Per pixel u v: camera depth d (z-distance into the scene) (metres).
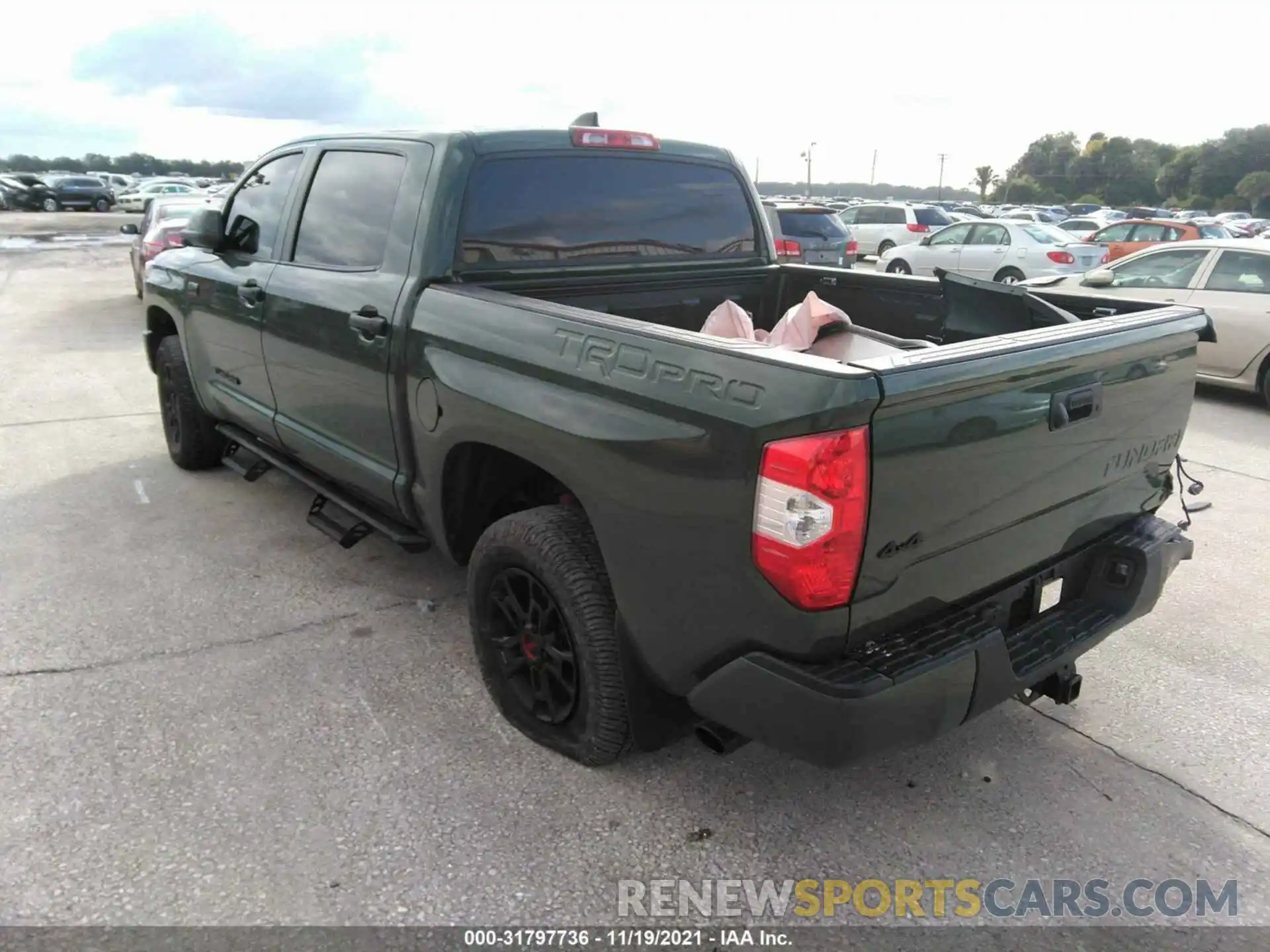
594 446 2.42
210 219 4.34
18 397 7.56
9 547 4.49
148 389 7.90
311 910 2.33
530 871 2.48
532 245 3.40
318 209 3.83
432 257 3.17
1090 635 2.69
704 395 2.17
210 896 2.36
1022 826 2.71
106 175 54.31
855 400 1.92
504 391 2.71
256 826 2.61
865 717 2.07
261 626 3.76
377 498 3.60
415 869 2.47
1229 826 2.72
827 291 4.19
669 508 2.27
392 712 3.18
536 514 2.82
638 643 2.49
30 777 2.79
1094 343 2.46
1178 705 3.35
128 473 5.62
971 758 3.02
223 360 4.61
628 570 2.44
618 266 3.68
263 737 3.02
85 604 3.91
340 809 2.69
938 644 2.24
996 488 2.31
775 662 2.15
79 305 13.25
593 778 2.85
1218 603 4.17
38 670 3.39
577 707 2.84
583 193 3.55
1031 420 2.33
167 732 3.03
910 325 3.87
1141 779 2.93
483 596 3.03
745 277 4.14
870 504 2.01
